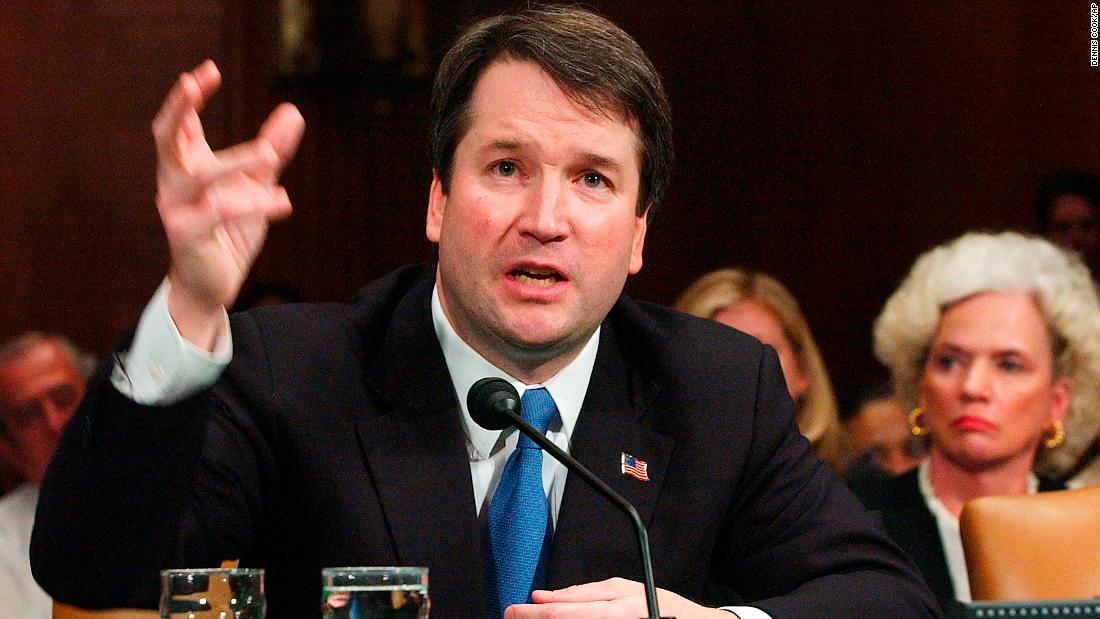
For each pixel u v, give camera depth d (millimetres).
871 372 7668
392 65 7320
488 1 7242
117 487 2094
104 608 2152
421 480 2555
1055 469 3967
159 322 2076
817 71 7781
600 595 2188
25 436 4984
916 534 3979
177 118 2014
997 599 3035
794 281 7770
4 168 7484
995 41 7672
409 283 2826
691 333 2916
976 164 7688
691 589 2654
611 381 2738
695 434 2742
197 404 2107
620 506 2064
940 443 3982
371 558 2508
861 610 2508
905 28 7734
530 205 2439
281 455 2586
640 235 2682
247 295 6031
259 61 7457
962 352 3928
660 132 2566
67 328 7520
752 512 2795
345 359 2668
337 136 7559
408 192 7594
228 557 2557
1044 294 3883
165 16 7492
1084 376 3881
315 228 7578
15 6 7461
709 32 7777
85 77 7527
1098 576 3039
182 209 2049
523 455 2598
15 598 4699
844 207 7766
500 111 2461
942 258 4008
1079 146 7578
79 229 7535
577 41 2471
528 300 2463
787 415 2889
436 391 2617
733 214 7777
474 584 2490
